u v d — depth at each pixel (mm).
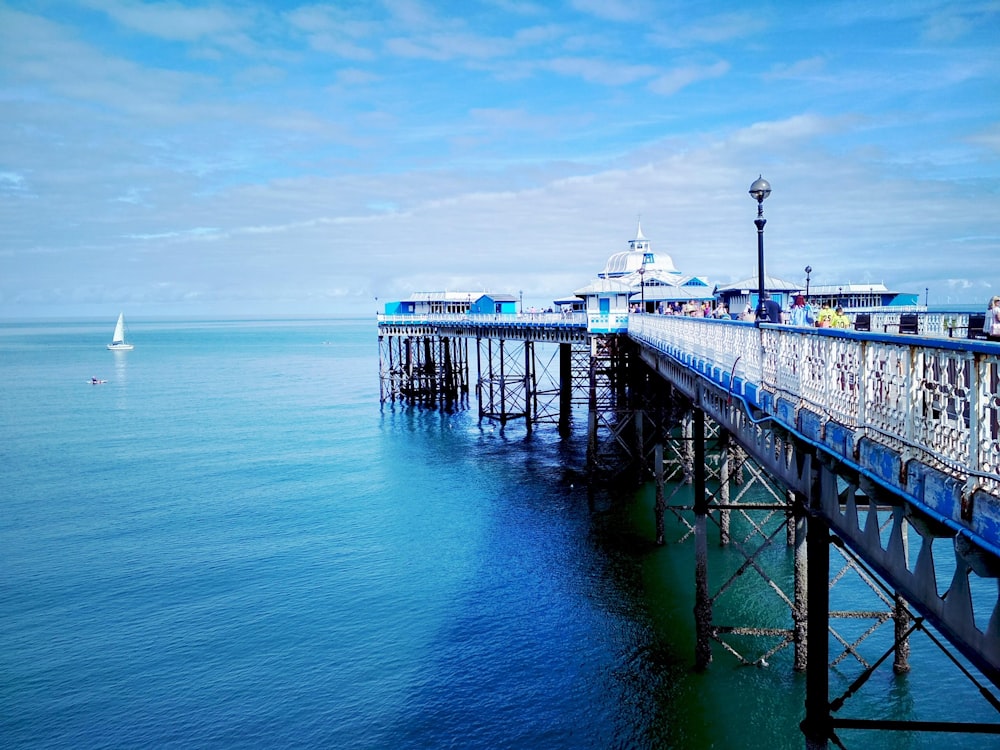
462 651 20797
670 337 22453
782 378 10344
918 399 6453
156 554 28766
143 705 18547
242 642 21578
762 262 13383
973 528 5539
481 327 58844
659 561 26047
